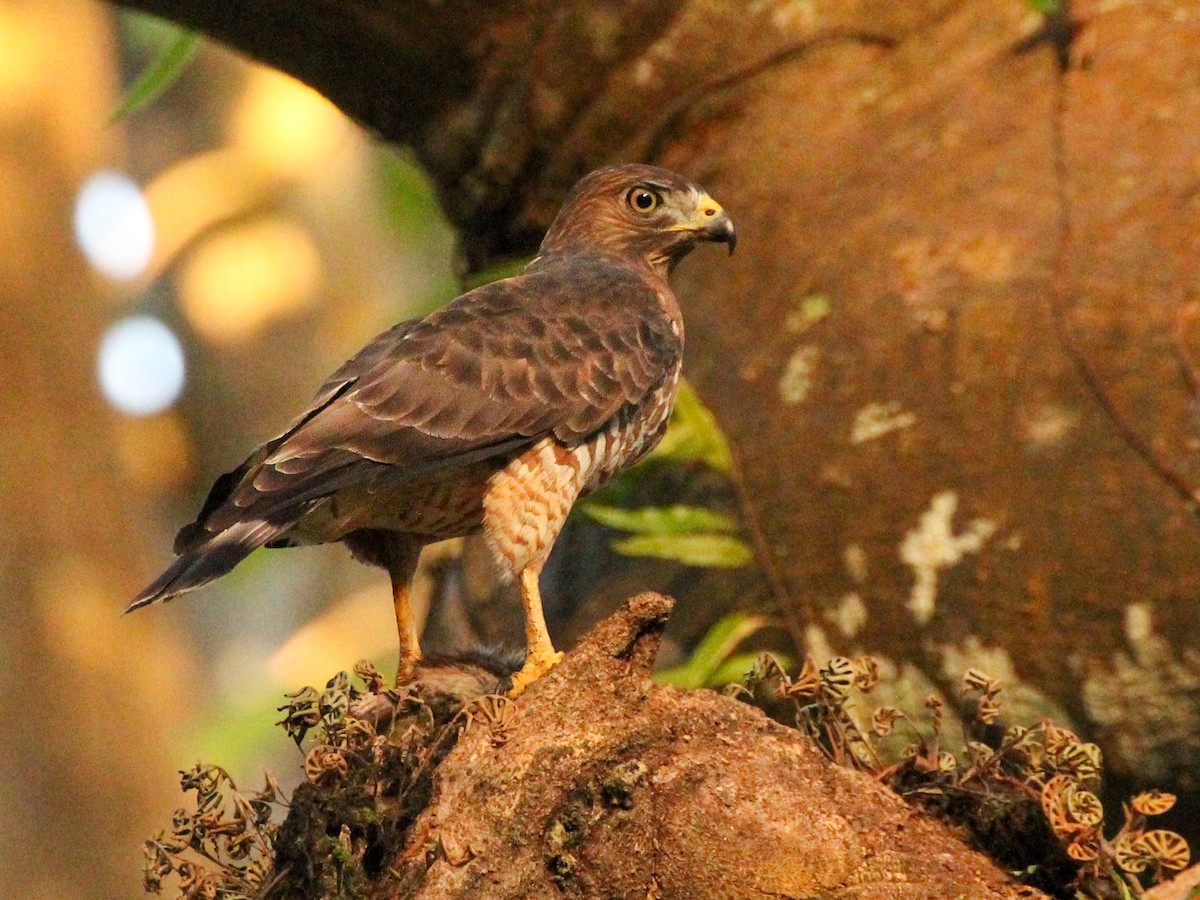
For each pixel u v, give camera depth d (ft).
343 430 24.06
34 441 67.72
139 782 67.62
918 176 33.14
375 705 23.41
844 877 20.74
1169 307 29.01
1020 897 20.75
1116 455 28.66
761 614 30.86
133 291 81.35
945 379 30.40
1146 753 28.40
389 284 86.48
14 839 65.98
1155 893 21.84
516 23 36.91
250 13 37.83
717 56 36.19
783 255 33.71
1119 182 30.99
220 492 24.79
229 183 82.74
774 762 21.54
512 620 35.27
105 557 68.80
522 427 25.20
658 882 20.75
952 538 29.50
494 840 20.68
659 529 30.53
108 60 77.92
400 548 26.58
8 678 66.44
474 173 39.09
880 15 35.65
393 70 38.29
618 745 21.17
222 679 86.22
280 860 21.93
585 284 27.40
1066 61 33.27
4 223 68.54
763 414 31.94
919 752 23.43
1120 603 28.17
